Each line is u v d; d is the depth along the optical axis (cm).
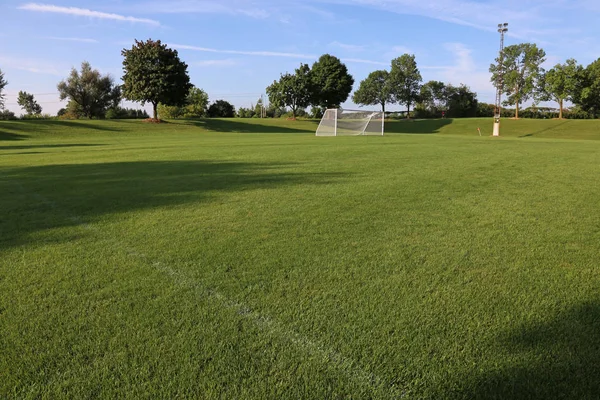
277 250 392
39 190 736
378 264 354
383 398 192
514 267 346
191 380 203
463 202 612
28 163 1220
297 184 782
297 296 293
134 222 502
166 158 1316
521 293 296
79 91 5962
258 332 246
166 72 4584
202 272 338
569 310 270
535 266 349
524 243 412
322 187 748
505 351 225
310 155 1386
